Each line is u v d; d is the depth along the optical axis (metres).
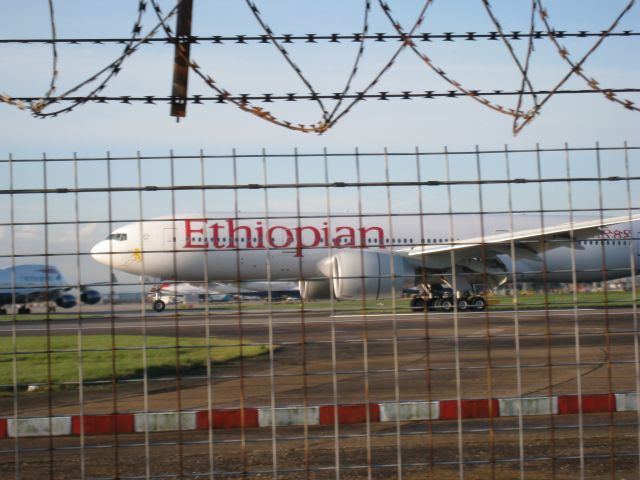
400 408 10.86
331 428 15.30
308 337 34.06
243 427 10.60
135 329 41.06
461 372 23.27
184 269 47.28
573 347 29.17
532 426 15.07
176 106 10.29
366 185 10.17
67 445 14.19
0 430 10.52
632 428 14.82
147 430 10.38
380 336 33.56
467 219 50.56
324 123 10.04
